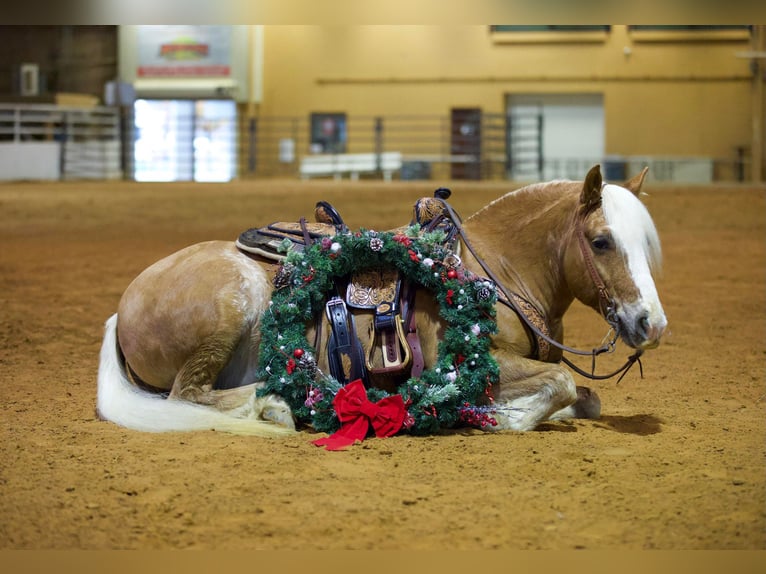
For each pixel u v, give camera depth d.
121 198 25.70
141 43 41.06
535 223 5.78
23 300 11.12
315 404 5.39
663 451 5.09
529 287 5.79
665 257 15.44
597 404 5.99
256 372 5.55
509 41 40.47
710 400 6.67
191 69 40.91
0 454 5.02
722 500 4.22
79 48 42.16
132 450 5.04
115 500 4.26
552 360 5.89
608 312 5.30
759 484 4.46
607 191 5.41
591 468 4.70
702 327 9.91
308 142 41.81
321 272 5.42
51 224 19.72
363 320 5.44
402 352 5.39
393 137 41.47
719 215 21.78
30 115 37.59
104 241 16.86
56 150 35.62
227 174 41.78
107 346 5.82
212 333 5.46
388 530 3.89
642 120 40.12
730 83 39.56
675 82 39.81
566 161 40.78
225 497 4.27
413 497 4.25
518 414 5.47
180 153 41.75
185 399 5.54
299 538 3.81
